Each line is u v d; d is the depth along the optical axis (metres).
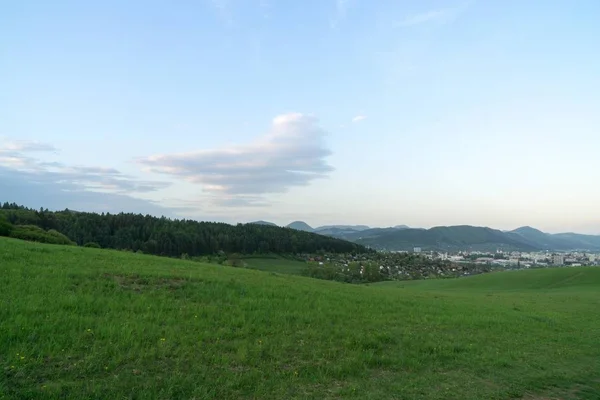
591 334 24.03
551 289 65.44
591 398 12.30
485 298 41.16
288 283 30.11
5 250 25.33
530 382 13.25
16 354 10.26
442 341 17.44
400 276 145.25
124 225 139.25
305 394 10.47
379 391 11.17
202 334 14.00
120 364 10.75
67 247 34.19
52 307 14.57
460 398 11.30
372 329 18.08
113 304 16.20
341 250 192.12
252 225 183.88
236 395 9.98
